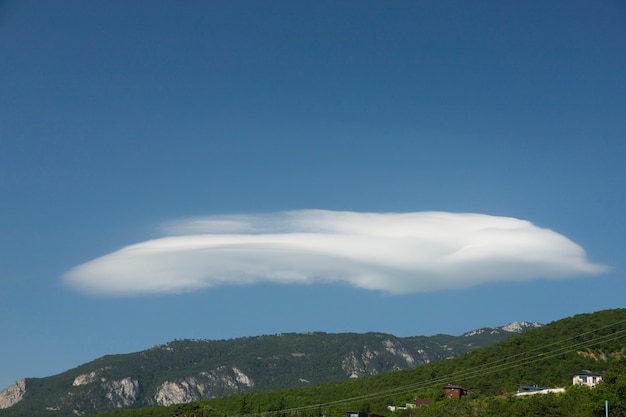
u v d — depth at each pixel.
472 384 186.38
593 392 124.12
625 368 133.38
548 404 132.75
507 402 144.00
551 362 187.75
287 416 191.75
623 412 115.94
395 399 192.12
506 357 199.00
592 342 193.38
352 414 169.75
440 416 151.50
